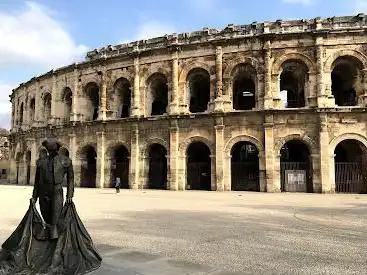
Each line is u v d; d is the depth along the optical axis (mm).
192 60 50094
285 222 20422
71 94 61000
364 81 44625
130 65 53812
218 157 46656
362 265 11578
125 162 55844
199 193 42844
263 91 46469
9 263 10117
